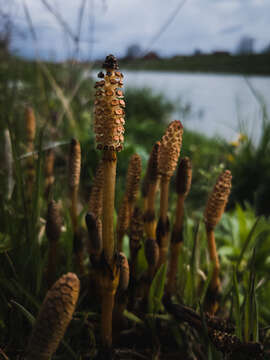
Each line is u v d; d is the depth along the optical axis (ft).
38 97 1.81
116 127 0.38
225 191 0.58
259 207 1.61
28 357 0.33
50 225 0.57
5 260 0.62
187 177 0.58
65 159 1.30
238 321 0.53
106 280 0.46
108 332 0.52
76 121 1.70
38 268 0.57
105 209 0.42
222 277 0.89
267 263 0.91
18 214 0.71
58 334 0.33
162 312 0.68
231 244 1.06
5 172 0.85
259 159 1.69
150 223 0.67
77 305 0.63
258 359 0.52
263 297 0.74
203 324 0.53
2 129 1.10
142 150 1.60
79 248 0.68
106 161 0.40
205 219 0.61
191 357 0.63
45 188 0.90
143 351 0.64
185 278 0.73
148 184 0.65
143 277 0.69
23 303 0.58
